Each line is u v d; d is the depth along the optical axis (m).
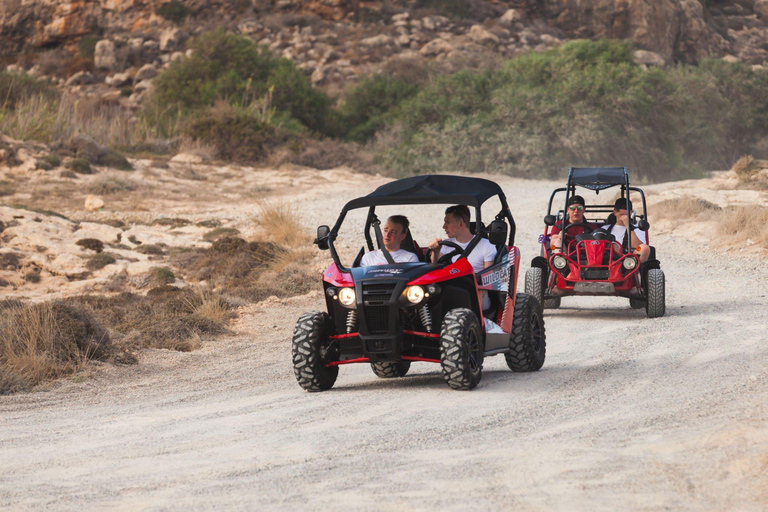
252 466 13.49
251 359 26.62
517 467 12.56
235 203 74.25
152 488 12.57
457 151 110.69
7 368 23.12
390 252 20.31
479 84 122.94
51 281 44.12
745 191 73.06
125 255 48.28
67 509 11.70
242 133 102.94
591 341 26.56
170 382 23.20
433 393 18.95
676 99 123.50
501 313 20.92
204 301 34.81
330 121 142.38
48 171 80.38
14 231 50.00
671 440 13.58
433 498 11.30
